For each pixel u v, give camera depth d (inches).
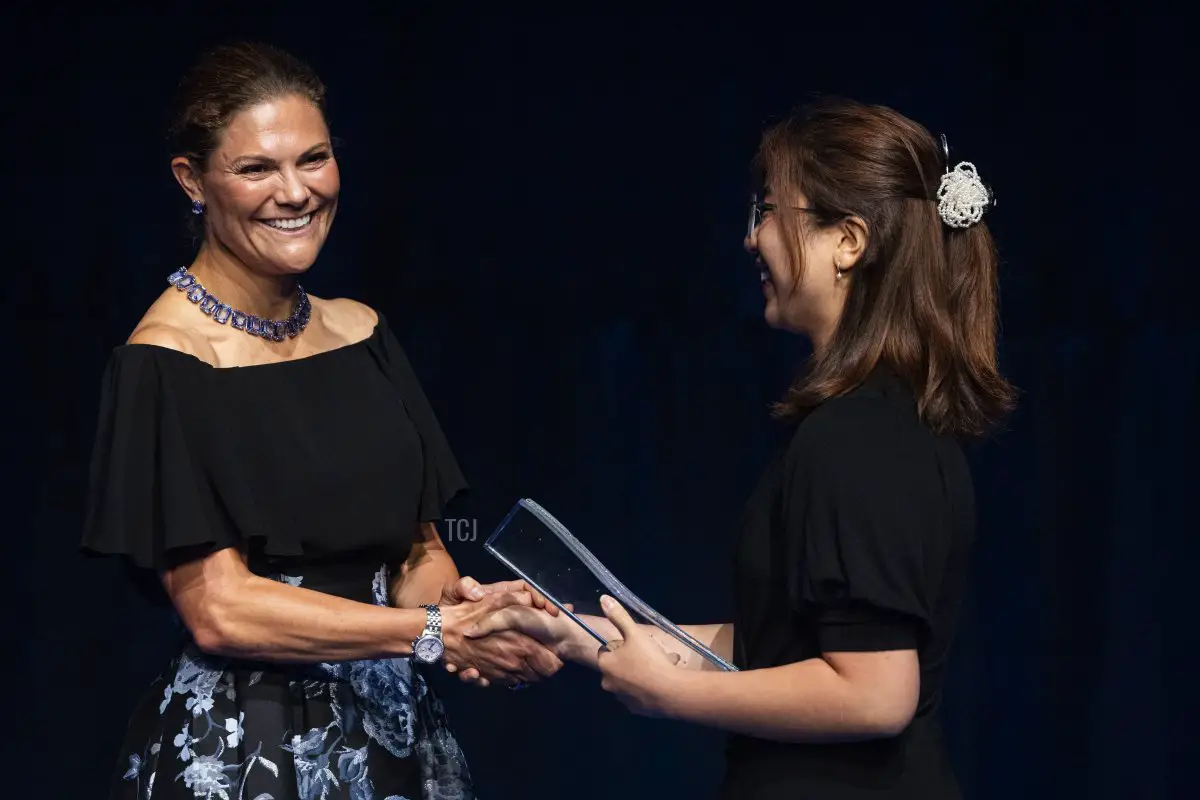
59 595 434.9
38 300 439.8
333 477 230.5
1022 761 420.8
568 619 234.8
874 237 193.0
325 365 238.1
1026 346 440.8
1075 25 432.8
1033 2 432.1
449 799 242.7
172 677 229.9
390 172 447.5
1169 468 435.5
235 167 218.4
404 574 258.5
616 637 227.5
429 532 262.4
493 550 222.8
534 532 221.8
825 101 205.2
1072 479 437.4
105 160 437.4
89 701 426.9
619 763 425.7
